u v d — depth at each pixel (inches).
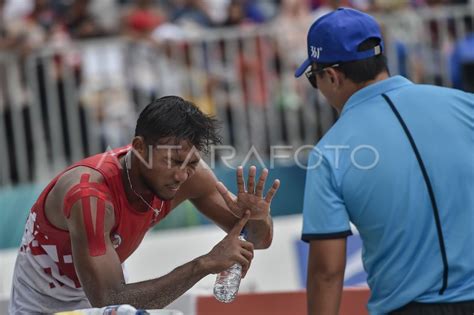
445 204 379.9
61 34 1013.8
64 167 971.9
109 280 400.8
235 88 999.0
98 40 978.7
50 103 966.4
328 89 412.5
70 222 407.5
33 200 940.6
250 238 453.4
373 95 399.2
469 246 380.8
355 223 391.9
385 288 386.6
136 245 451.8
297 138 1004.6
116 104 973.8
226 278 417.4
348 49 399.9
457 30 1036.5
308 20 1029.8
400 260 381.4
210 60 1000.9
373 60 403.5
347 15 406.3
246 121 997.8
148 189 429.7
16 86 965.2
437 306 377.7
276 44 1007.0
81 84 970.7
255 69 1001.5
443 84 1028.5
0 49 969.5
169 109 410.0
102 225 405.7
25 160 968.3
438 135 387.2
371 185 382.0
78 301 466.6
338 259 384.8
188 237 957.8
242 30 1003.9
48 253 445.1
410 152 383.2
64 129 969.5
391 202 380.2
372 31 403.9
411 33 1029.8
